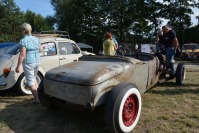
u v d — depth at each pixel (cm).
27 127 438
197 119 462
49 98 476
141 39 4056
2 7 4453
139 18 3988
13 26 4519
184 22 3747
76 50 778
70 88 405
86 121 457
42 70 668
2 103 579
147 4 3912
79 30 4300
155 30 3900
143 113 492
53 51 704
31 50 525
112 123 372
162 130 414
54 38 721
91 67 445
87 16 4300
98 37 4194
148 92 647
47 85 445
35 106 550
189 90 673
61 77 422
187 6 3744
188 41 3684
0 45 939
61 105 454
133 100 414
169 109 517
